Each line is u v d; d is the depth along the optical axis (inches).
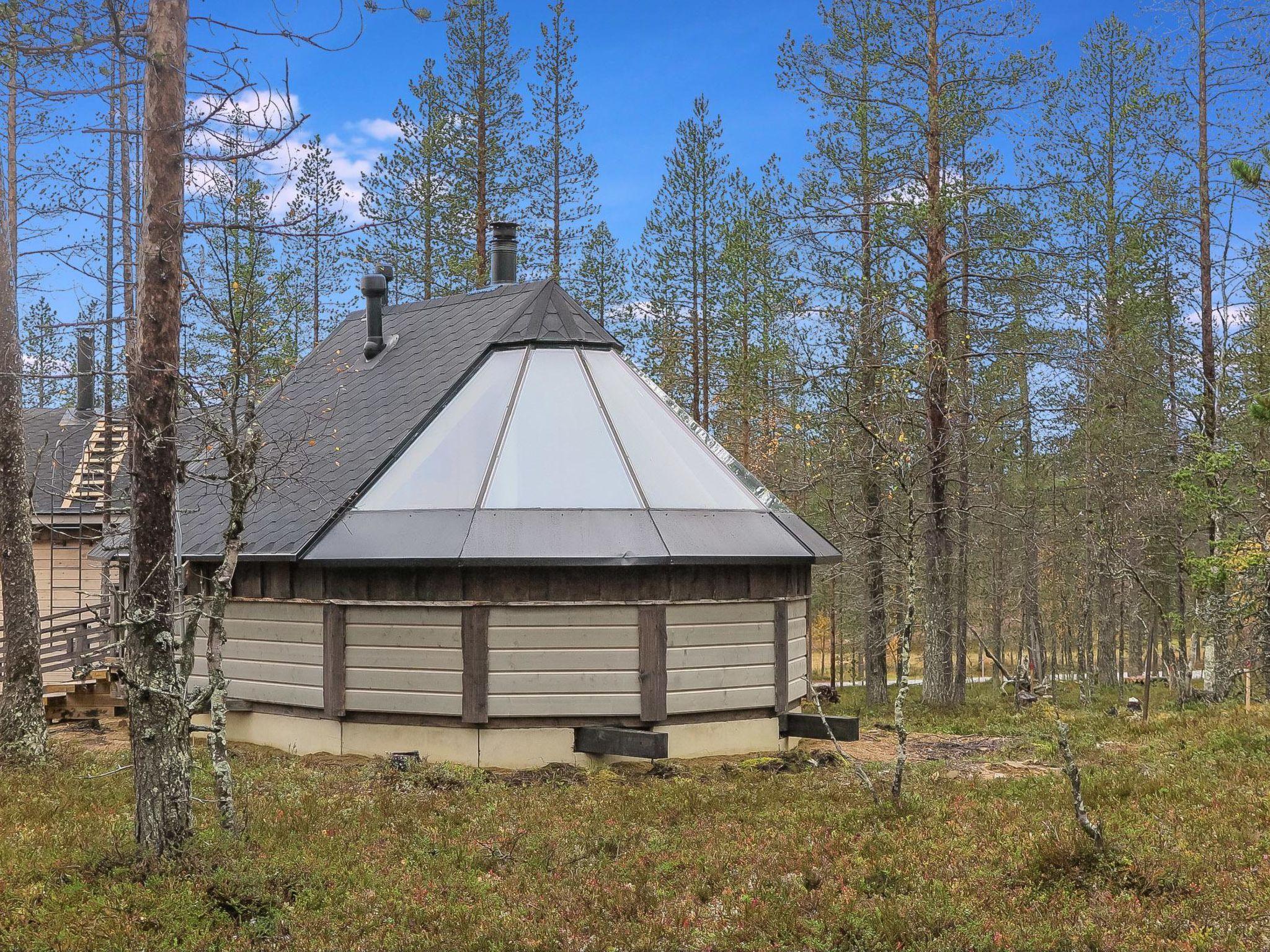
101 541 757.3
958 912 297.7
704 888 330.6
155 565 342.6
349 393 732.0
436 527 569.9
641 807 441.4
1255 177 561.6
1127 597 1219.9
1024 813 400.2
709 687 577.0
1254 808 387.2
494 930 299.7
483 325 717.3
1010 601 1529.3
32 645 550.3
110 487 788.0
